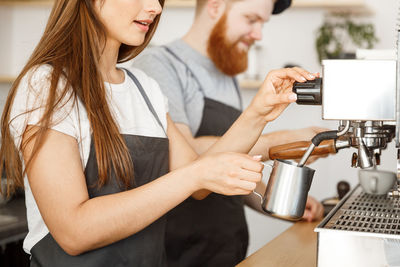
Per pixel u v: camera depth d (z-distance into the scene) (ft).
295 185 2.98
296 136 4.94
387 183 4.98
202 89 6.51
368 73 2.83
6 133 3.41
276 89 3.75
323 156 4.46
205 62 6.55
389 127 3.41
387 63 2.81
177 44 6.51
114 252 3.56
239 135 4.01
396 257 3.00
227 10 6.47
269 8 6.73
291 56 9.97
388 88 2.81
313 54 9.86
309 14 9.82
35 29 10.74
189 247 5.99
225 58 6.56
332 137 2.98
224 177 3.04
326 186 9.85
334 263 3.11
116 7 3.58
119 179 3.55
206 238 6.03
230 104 6.84
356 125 3.13
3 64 10.92
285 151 3.64
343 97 2.87
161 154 3.99
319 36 9.52
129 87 4.03
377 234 3.04
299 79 3.20
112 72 3.95
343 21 9.65
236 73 6.72
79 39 3.58
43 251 3.53
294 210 2.99
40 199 3.14
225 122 6.64
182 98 6.23
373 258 3.05
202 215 6.00
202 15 6.52
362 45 9.41
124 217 3.07
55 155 3.16
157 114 4.23
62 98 3.30
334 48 9.61
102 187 3.51
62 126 3.25
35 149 3.13
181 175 3.13
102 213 3.06
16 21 10.84
